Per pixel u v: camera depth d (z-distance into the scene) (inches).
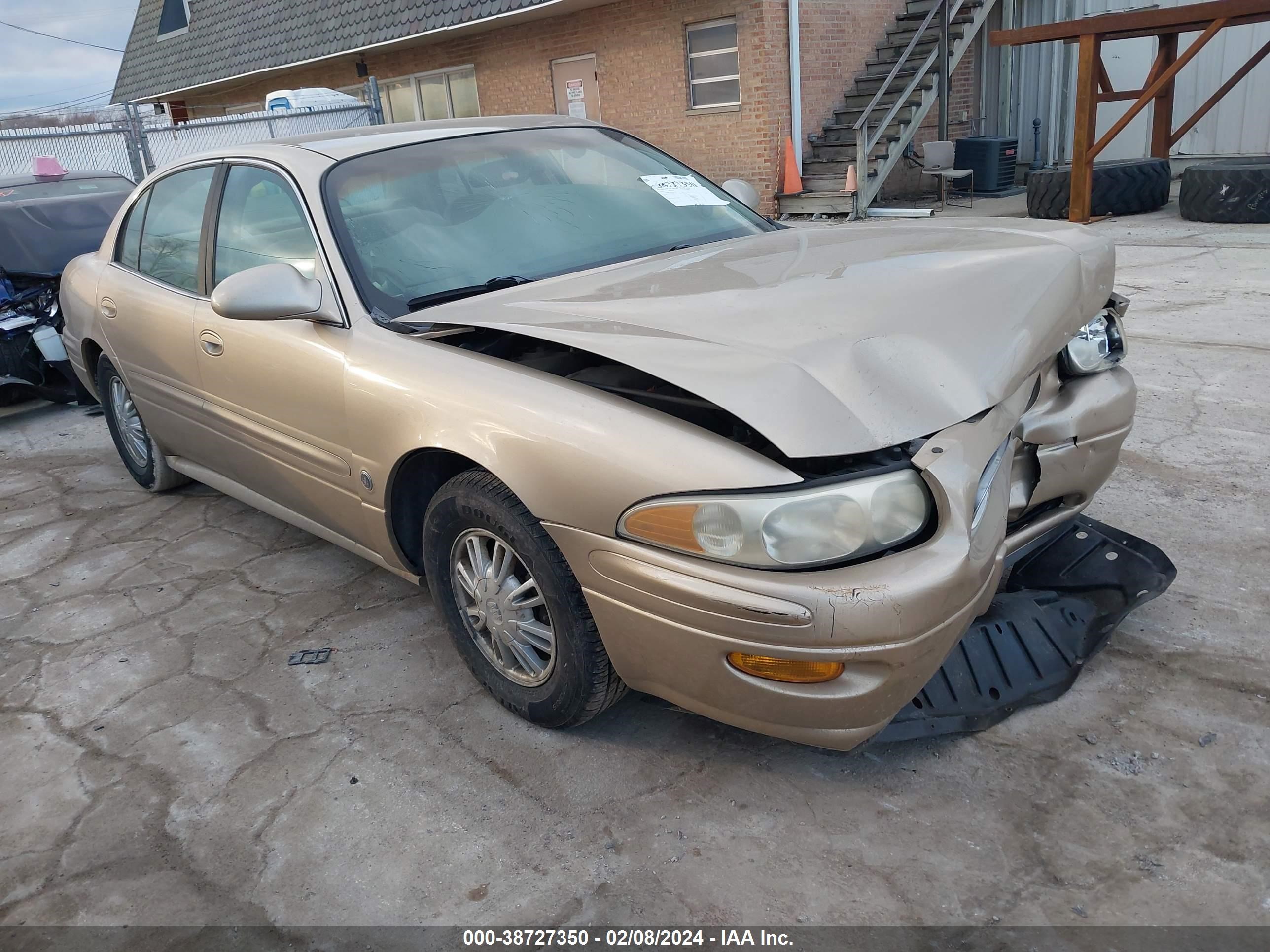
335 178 119.7
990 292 92.1
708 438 79.4
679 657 82.4
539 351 107.7
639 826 88.1
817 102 520.1
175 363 141.9
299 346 113.2
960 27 528.1
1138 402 185.0
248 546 158.4
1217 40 482.6
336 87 761.6
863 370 78.5
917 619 74.9
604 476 82.1
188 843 91.0
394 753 101.7
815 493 74.6
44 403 270.8
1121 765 90.1
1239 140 487.5
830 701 78.3
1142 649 107.3
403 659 120.0
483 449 91.1
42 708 116.0
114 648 128.6
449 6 577.3
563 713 97.6
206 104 899.4
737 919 77.0
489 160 129.7
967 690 95.3
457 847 87.6
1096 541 114.6
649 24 523.8
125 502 183.9
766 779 93.0
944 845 82.7
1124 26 370.9
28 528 174.4
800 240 118.3
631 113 556.1
